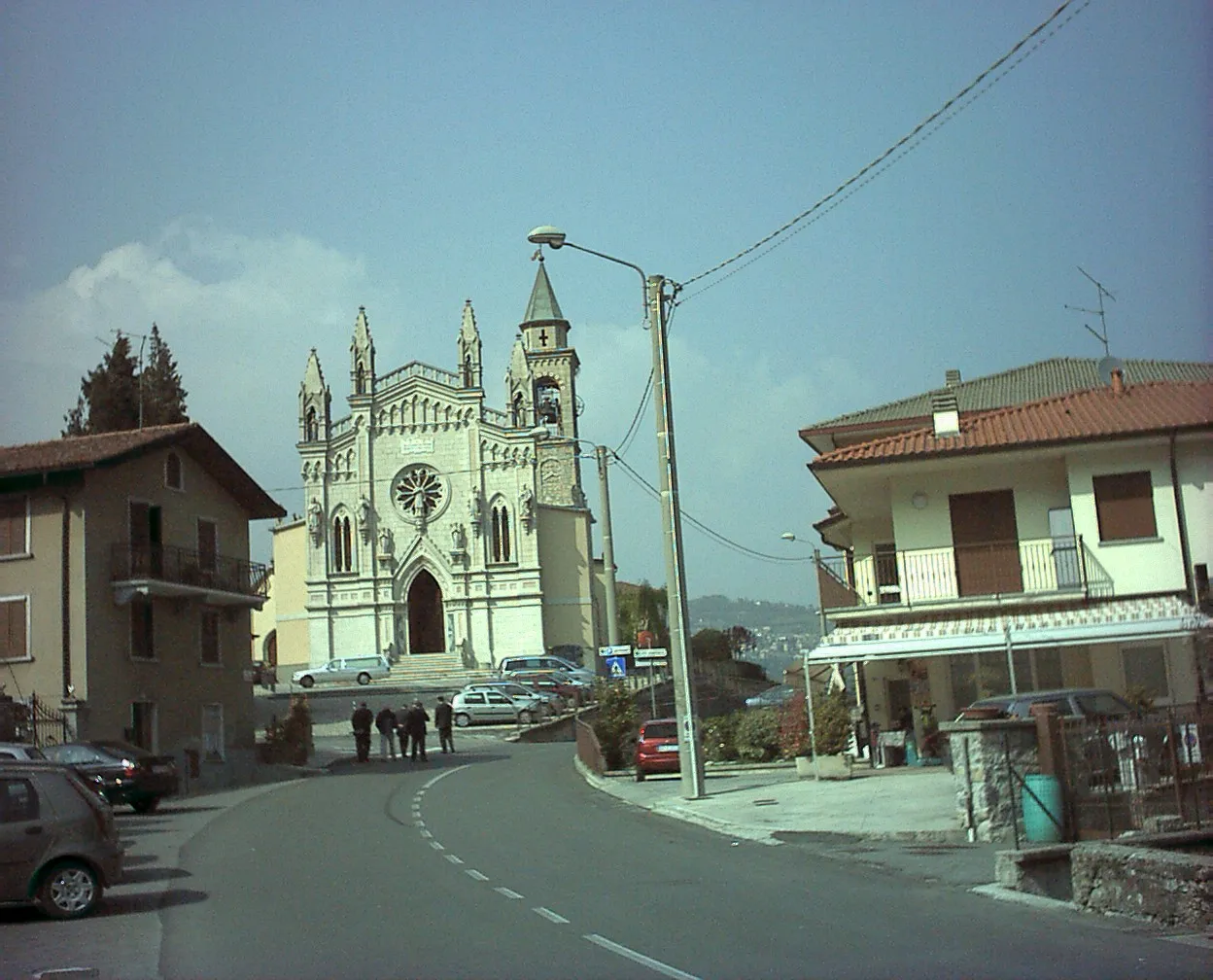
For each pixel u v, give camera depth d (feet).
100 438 135.03
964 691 102.99
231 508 151.53
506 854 60.90
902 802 72.28
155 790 93.81
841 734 92.53
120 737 124.57
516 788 102.42
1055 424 98.37
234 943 39.88
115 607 126.41
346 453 266.98
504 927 40.73
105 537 126.21
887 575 115.85
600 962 34.45
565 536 269.03
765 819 70.90
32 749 80.69
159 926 44.62
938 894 44.98
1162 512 93.81
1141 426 93.25
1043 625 92.53
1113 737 55.36
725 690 250.78
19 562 123.75
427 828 73.97
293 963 36.04
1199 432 92.58
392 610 260.42
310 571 262.67
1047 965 32.81
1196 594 91.91
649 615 322.96
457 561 261.44
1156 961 33.27
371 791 103.35
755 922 40.19
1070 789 55.93
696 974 32.65
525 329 320.50
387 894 48.96
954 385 136.98
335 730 191.52
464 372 266.57
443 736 155.94
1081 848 41.81
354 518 264.31
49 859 46.91
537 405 301.22
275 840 70.85
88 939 42.55
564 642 265.34
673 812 79.71
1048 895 45.09
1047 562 96.22
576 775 115.03
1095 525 94.68
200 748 135.64
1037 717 57.21
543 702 195.31
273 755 140.56
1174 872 38.40
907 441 101.19
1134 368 134.62
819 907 42.75
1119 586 93.76
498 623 259.60
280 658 266.98
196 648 140.36
